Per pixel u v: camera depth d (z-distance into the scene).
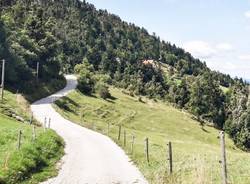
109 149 41.75
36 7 188.75
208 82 174.12
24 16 176.88
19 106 80.25
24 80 114.94
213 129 142.12
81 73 147.50
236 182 20.17
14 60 111.75
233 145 130.50
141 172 28.22
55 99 112.94
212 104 163.00
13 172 23.08
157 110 144.00
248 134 129.00
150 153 37.47
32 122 64.88
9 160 24.88
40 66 136.50
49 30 178.62
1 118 57.22
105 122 116.56
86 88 142.25
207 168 23.70
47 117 78.69
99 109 124.88
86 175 26.94
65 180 25.02
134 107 139.75
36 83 120.00
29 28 154.88
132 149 39.66
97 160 33.66
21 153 27.03
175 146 57.69
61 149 38.62
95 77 168.38
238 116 141.75
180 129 130.00
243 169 23.61
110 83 192.00
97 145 45.19
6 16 152.00
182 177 22.62
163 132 123.69
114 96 150.25
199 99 163.62
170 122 133.38
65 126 68.62
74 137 53.19
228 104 169.38
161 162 30.67
